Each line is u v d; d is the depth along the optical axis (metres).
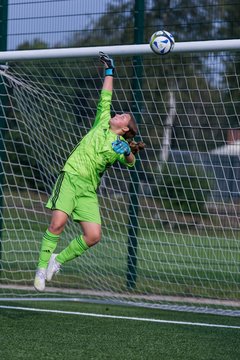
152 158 29.73
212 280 29.11
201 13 31.25
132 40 31.39
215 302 27.52
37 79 30.36
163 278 30.08
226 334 21.95
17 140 32.34
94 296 28.28
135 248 29.14
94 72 31.36
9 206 33.53
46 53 25.30
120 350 19.38
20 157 32.59
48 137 29.69
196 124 29.62
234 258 29.52
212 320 24.27
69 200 21.19
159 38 22.95
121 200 29.69
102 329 22.05
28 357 18.19
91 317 23.94
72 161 21.41
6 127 31.91
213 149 29.28
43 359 18.05
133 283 29.06
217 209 28.52
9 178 33.16
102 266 30.08
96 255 30.45
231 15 30.84
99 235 21.41
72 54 24.91
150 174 29.59
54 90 30.84
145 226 30.00
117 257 29.84
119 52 24.30
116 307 26.23
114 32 31.78
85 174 21.23
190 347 20.06
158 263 30.84
